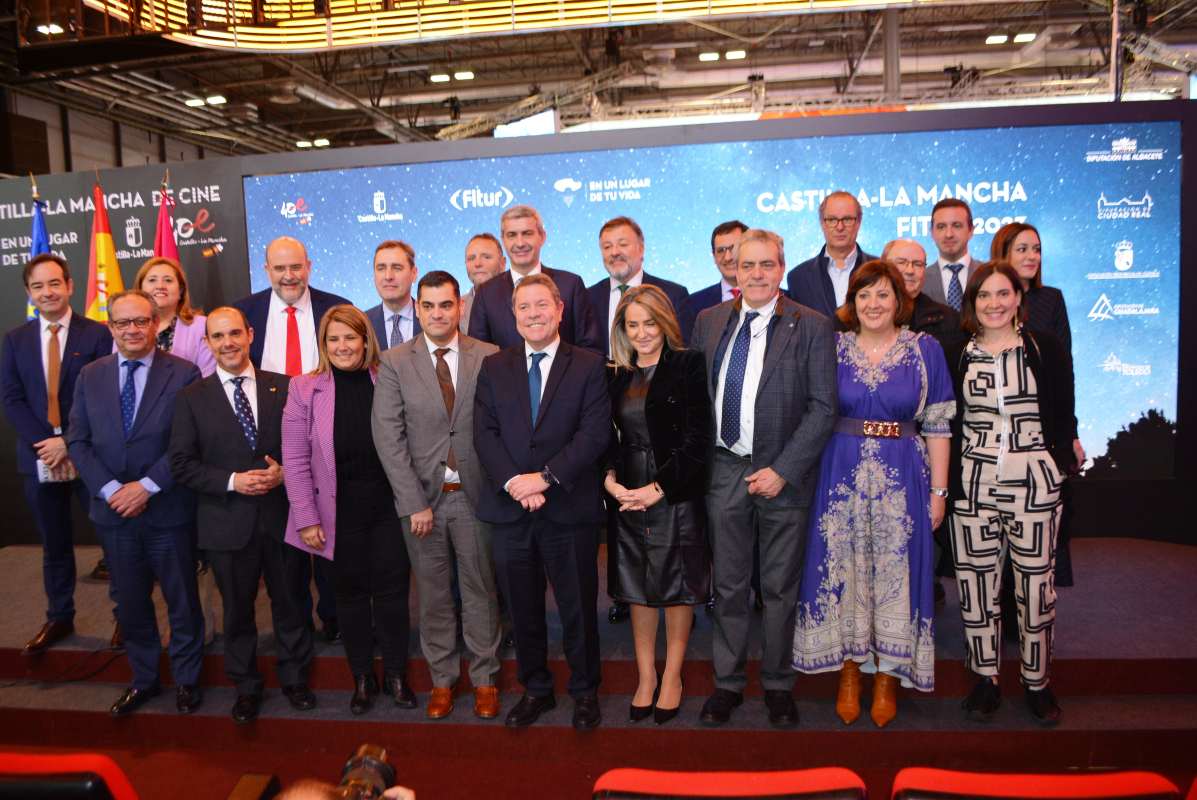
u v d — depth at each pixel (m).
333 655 3.32
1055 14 10.52
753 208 4.80
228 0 5.28
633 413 2.81
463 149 4.93
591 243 4.93
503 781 2.81
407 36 5.48
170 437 3.05
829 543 2.80
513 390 2.82
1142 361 4.66
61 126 11.52
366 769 1.12
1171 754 2.76
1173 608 3.50
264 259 5.11
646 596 2.81
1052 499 2.72
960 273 4.09
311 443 2.96
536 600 2.91
